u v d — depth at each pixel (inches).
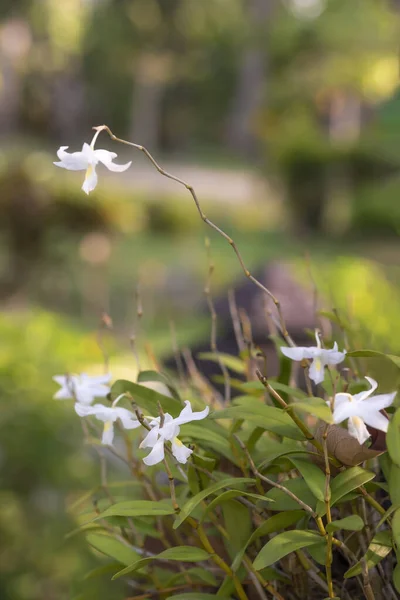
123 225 397.4
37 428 125.7
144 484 46.2
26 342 184.2
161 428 35.2
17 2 1315.2
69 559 109.1
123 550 43.0
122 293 341.1
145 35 1344.7
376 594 38.6
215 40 1357.0
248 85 1348.4
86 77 1448.1
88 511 47.2
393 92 114.4
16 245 364.8
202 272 395.5
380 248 487.2
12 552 110.9
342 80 766.5
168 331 264.7
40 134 1428.4
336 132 802.2
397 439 32.1
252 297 109.2
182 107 1556.3
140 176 882.1
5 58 1355.8
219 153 1403.8
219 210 668.1
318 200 605.0
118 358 218.2
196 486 40.8
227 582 38.6
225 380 51.1
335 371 41.6
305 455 39.0
